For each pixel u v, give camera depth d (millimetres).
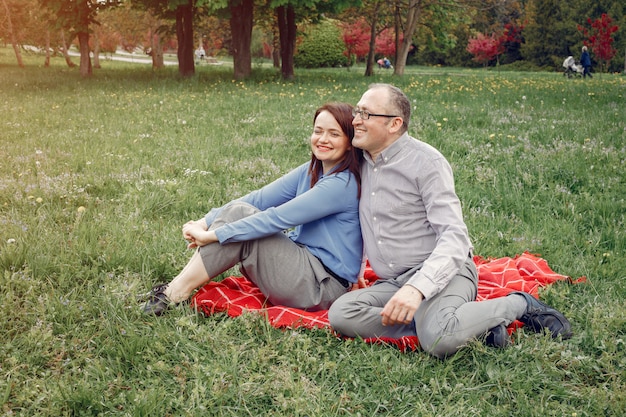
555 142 8484
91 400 2629
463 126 10164
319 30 39156
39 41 39312
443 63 50312
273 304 3582
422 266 3150
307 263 3451
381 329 3203
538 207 5715
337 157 3416
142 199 5664
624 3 41156
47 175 6652
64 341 3098
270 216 3316
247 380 2840
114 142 8656
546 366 2928
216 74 23391
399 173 3262
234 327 3271
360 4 20781
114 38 50844
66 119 10922
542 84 20312
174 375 2887
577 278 4156
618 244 4742
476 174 6887
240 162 7457
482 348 2980
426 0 26750
